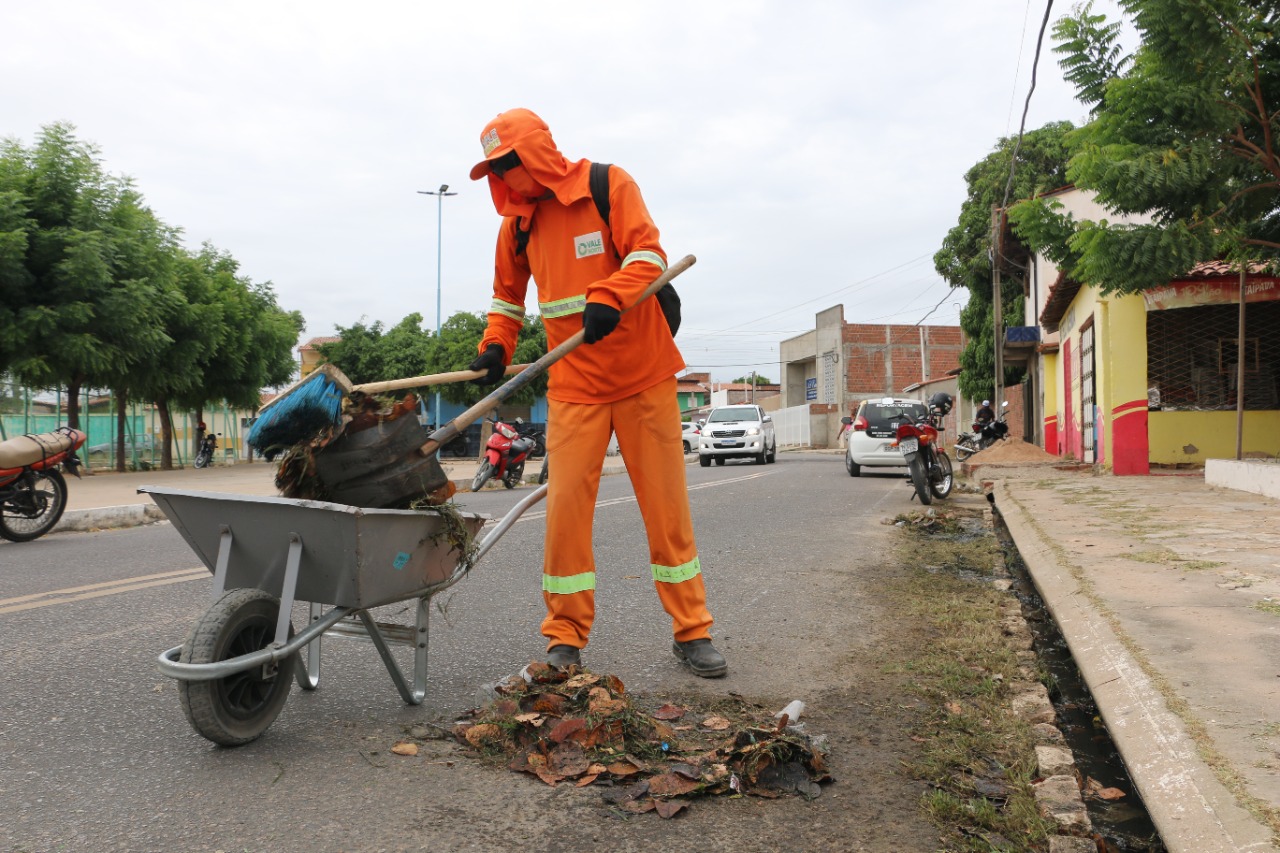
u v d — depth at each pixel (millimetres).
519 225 3795
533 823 2418
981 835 2369
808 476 16859
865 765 2832
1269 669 3092
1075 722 3463
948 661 3957
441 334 40094
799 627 4668
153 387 23719
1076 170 8953
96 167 20375
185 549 7691
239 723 2840
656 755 2846
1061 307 17500
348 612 3027
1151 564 5207
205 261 29781
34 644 4309
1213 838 1996
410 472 3039
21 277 18906
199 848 2254
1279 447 12219
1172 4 8008
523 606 5160
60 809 2473
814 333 53312
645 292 3438
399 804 2521
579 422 3713
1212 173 8781
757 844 2318
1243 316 10367
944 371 49844
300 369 41250
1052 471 14188
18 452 8180
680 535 3857
